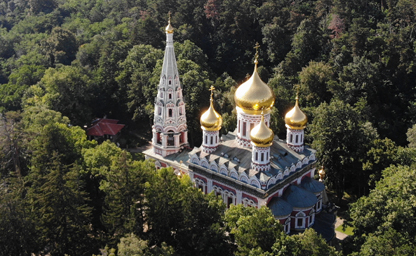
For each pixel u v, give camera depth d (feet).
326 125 338.54
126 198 255.29
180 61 449.48
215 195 274.16
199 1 584.40
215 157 285.64
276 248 209.77
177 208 253.24
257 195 259.80
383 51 450.71
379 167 315.78
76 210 260.83
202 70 472.85
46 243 262.06
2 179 304.91
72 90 458.91
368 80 419.74
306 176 292.61
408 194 250.16
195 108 414.62
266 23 545.44
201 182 292.20
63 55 562.66
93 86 488.85
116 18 651.25
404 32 465.06
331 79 427.33
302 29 502.79
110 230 257.14
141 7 636.89
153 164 305.32
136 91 465.06
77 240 263.29
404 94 442.91
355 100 415.03
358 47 453.58
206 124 285.23
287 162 280.10
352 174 345.92
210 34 570.46
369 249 226.58
